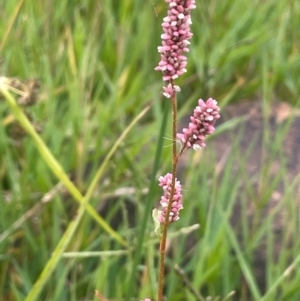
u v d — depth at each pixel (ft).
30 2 1.57
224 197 1.20
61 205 1.18
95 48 1.52
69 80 1.49
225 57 1.67
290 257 1.18
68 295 1.11
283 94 1.79
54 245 1.11
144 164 1.30
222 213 1.11
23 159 1.30
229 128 1.47
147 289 0.98
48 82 1.39
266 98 1.56
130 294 0.84
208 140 1.39
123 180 1.30
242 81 1.67
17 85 0.96
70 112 1.37
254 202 1.21
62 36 1.61
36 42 1.51
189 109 1.63
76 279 1.13
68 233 0.86
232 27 1.81
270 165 1.24
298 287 1.00
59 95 1.54
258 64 1.81
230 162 1.23
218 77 1.68
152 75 1.66
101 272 0.98
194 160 1.36
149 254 0.98
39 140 0.91
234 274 1.11
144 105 1.55
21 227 1.19
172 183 0.52
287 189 1.17
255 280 1.13
